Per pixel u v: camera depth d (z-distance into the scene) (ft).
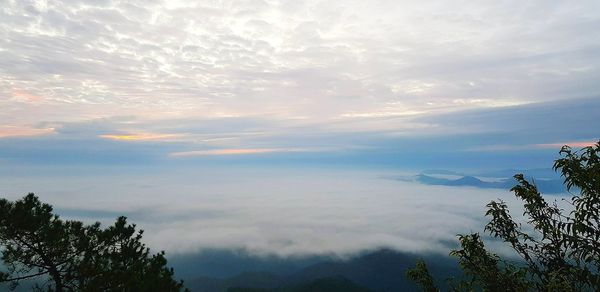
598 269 13.61
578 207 14.17
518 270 16.31
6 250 34.27
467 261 18.16
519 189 16.78
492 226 17.65
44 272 35.83
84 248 36.88
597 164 14.02
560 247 15.08
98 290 32.81
